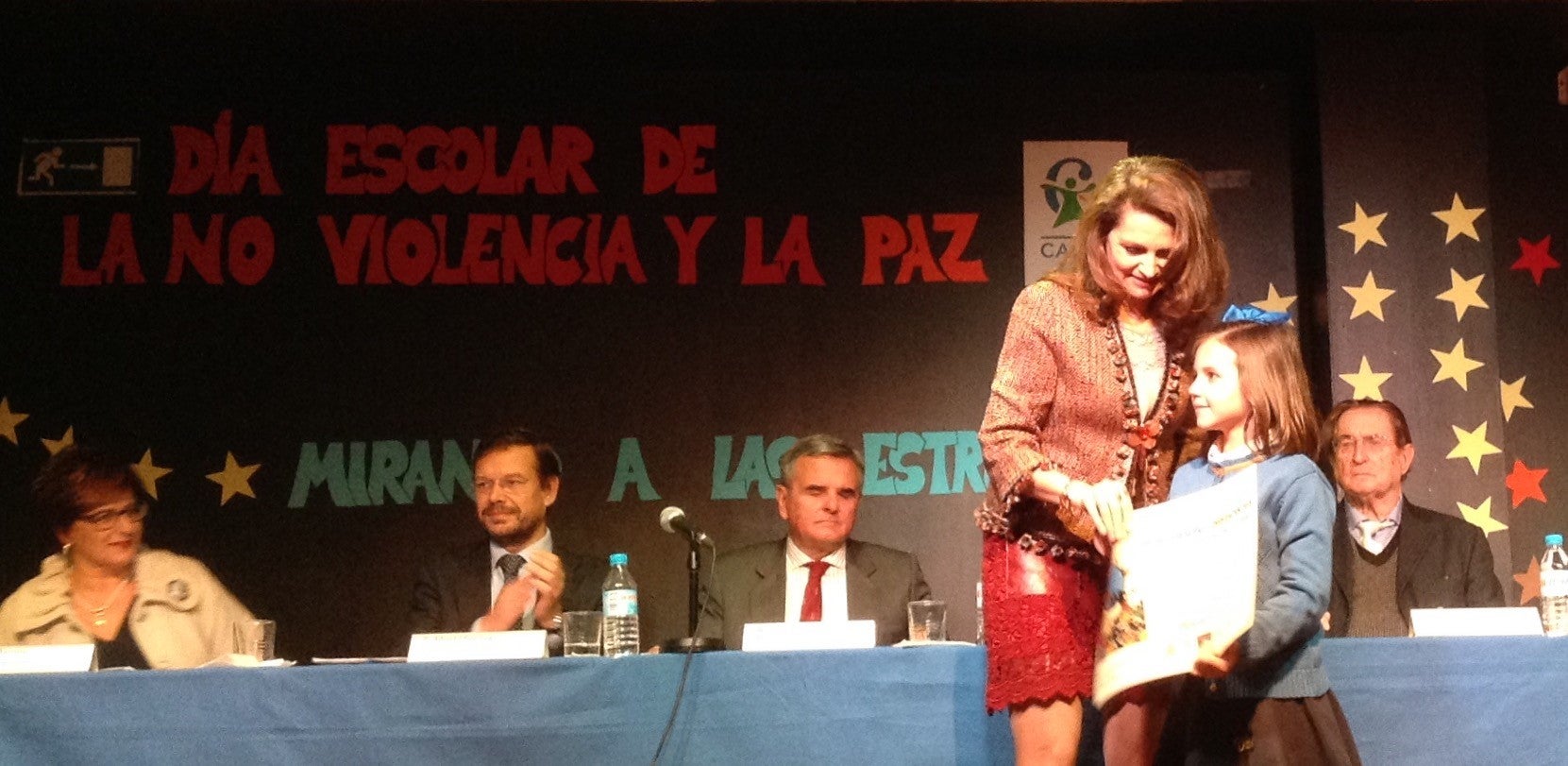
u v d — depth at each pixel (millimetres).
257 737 2457
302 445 4625
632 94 4773
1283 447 2258
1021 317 2240
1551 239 4746
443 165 4734
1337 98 4539
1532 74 4754
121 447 4594
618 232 4730
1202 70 4754
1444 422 4426
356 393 4652
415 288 4699
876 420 4664
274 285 4680
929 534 4613
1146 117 4742
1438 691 2473
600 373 4684
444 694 2479
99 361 4629
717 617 3883
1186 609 2121
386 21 4488
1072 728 2217
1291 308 4680
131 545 3637
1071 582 2232
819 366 4688
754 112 4770
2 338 4621
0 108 4699
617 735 2488
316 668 2477
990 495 2279
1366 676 2475
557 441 4652
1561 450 4676
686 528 3057
